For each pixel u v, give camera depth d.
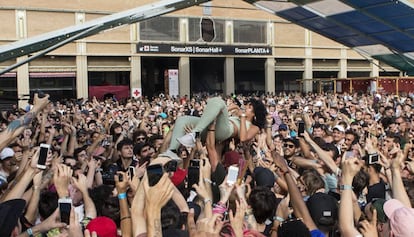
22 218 5.12
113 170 8.83
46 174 5.89
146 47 43.81
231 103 8.19
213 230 3.92
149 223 3.41
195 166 6.27
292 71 52.78
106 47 42.66
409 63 26.22
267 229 5.18
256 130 6.73
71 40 9.45
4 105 24.41
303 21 24.94
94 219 4.54
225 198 4.70
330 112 18.19
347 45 27.16
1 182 6.24
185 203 4.83
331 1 21.28
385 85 38.69
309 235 4.12
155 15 10.20
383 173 7.29
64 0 40.59
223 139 6.43
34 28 39.53
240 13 47.91
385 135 10.95
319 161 6.89
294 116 16.75
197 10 45.84
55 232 4.55
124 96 41.12
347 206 4.59
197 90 51.59
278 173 7.32
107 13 42.19
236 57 48.34
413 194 5.64
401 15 21.39
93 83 44.44
